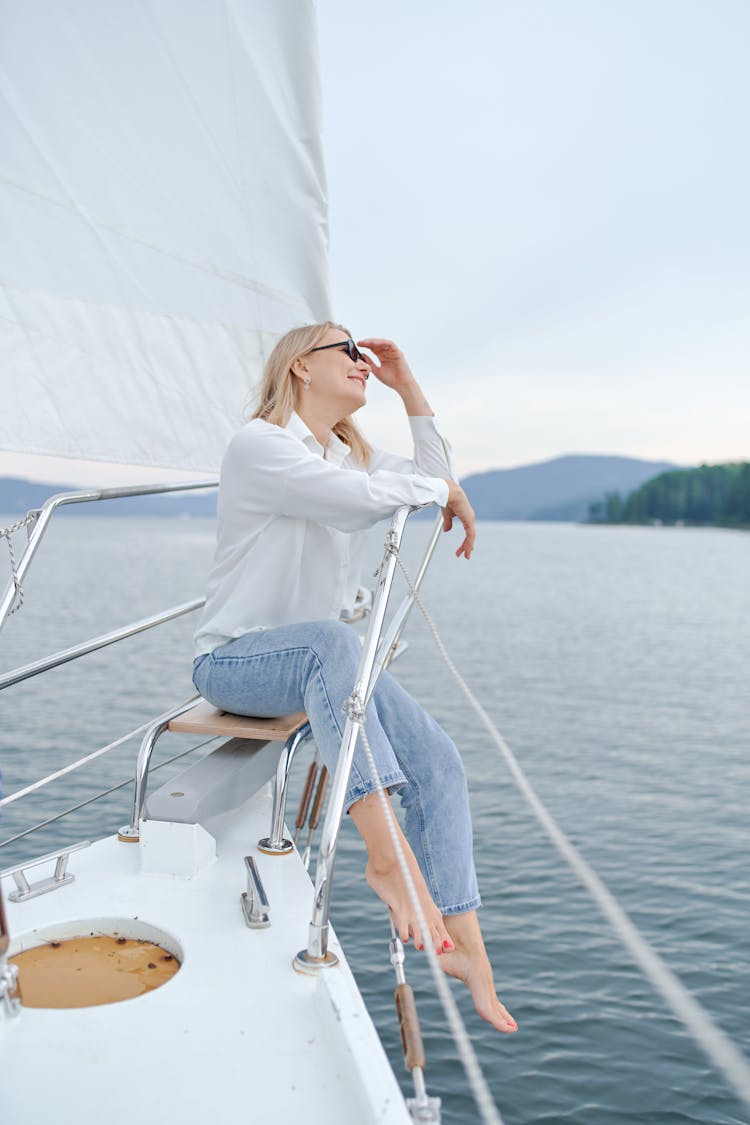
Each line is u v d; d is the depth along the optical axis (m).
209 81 2.42
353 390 2.28
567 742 18.83
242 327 2.58
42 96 2.28
